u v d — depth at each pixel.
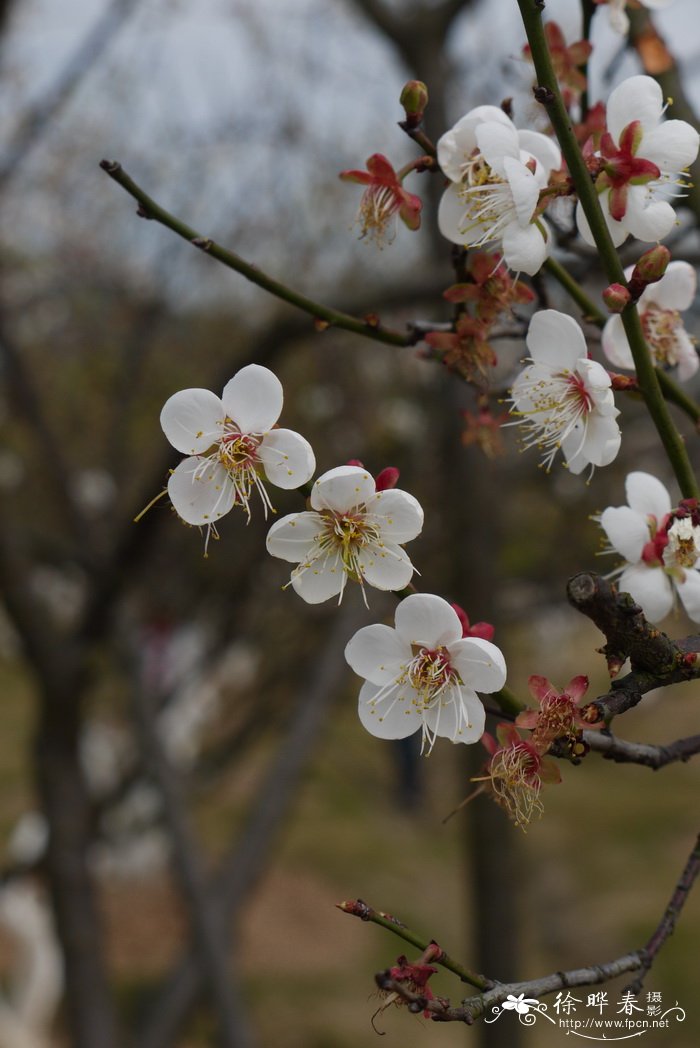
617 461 4.85
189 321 6.07
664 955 7.21
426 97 1.34
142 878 7.95
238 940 7.45
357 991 6.96
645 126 1.23
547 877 8.81
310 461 1.14
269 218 5.97
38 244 5.96
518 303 1.44
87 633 4.23
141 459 6.11
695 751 1.25
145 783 5.67
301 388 5.82
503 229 1.27
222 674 6.54
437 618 1.15
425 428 5.74
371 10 4.50
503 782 1.12
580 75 1.68
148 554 4.01
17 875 4.89
